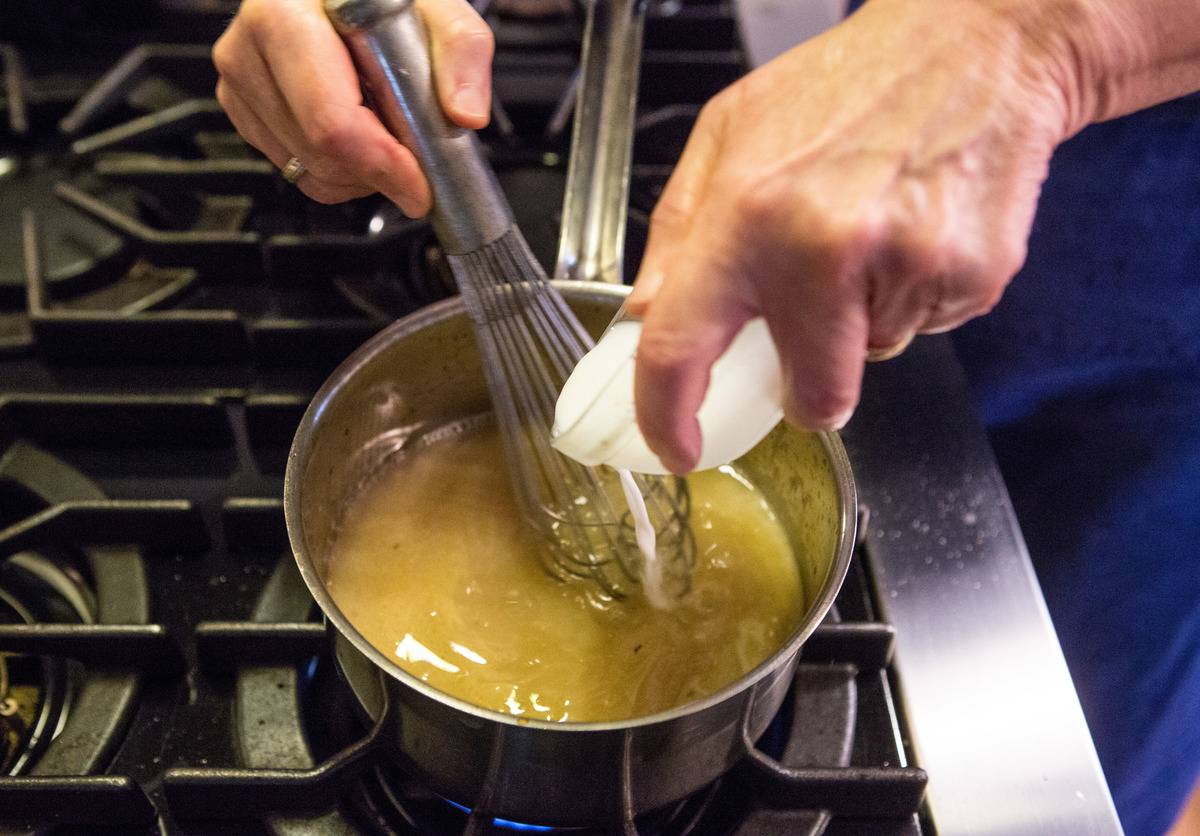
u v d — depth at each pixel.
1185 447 0.82
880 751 0.49
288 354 0.67
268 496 0.60
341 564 0.57
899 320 0.37
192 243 0.71
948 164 0.35
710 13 0.91
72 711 0.50
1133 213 0.75
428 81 0.44
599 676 0.52
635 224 0.76
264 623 0.50
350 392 0.54
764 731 0.48
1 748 0.50
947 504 0.61
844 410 0.37
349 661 0.44
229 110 0.56
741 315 0.36
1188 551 0.83
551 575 0.56
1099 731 0.90
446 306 0.56
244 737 0.48
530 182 0.80
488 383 0.57
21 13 0.92
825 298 0.34
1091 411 0.85
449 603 0.55
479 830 0.45
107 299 0.72
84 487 0.60
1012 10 0.37
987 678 0.52
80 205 0.73
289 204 0.78
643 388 0.36
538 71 0.90
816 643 0.51
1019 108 0.36
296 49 0.46
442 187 0.46
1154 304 0.78
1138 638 0.86
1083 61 0.38
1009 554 0.58
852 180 0.34
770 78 0.40
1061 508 0.85
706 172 0.41
